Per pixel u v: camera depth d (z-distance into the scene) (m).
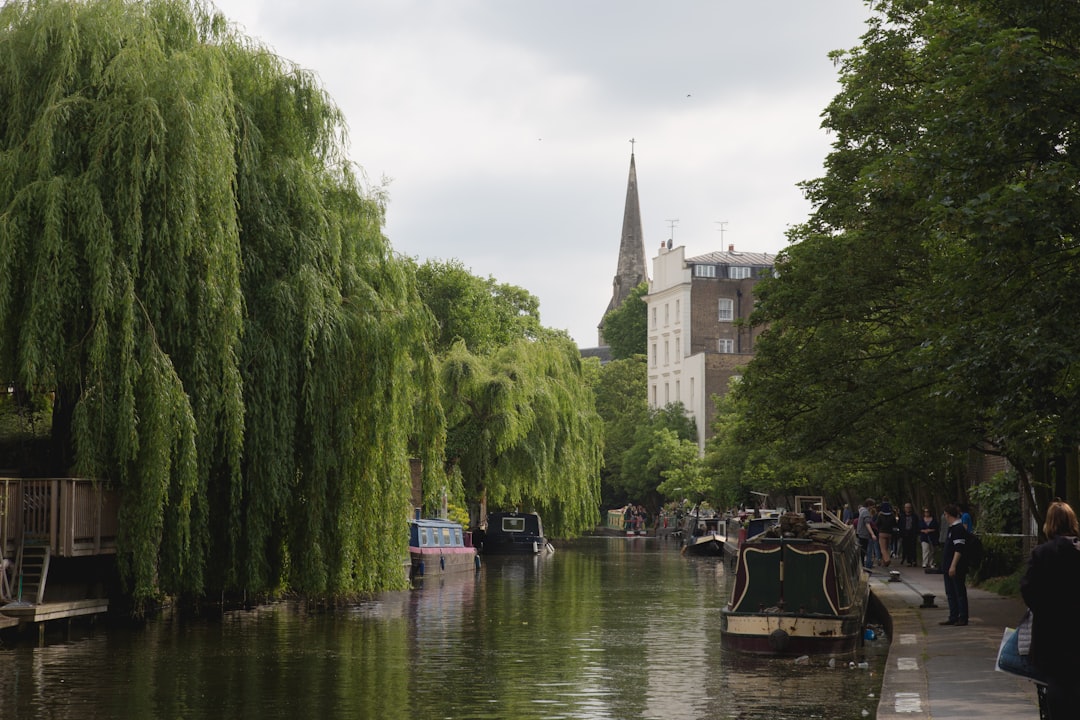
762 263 127.00
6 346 23.42
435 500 36.75
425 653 23.44
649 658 22.91
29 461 29.31
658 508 115.75
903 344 28.72
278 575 28.44
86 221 23.48
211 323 25.08
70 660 21.97
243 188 27.03
